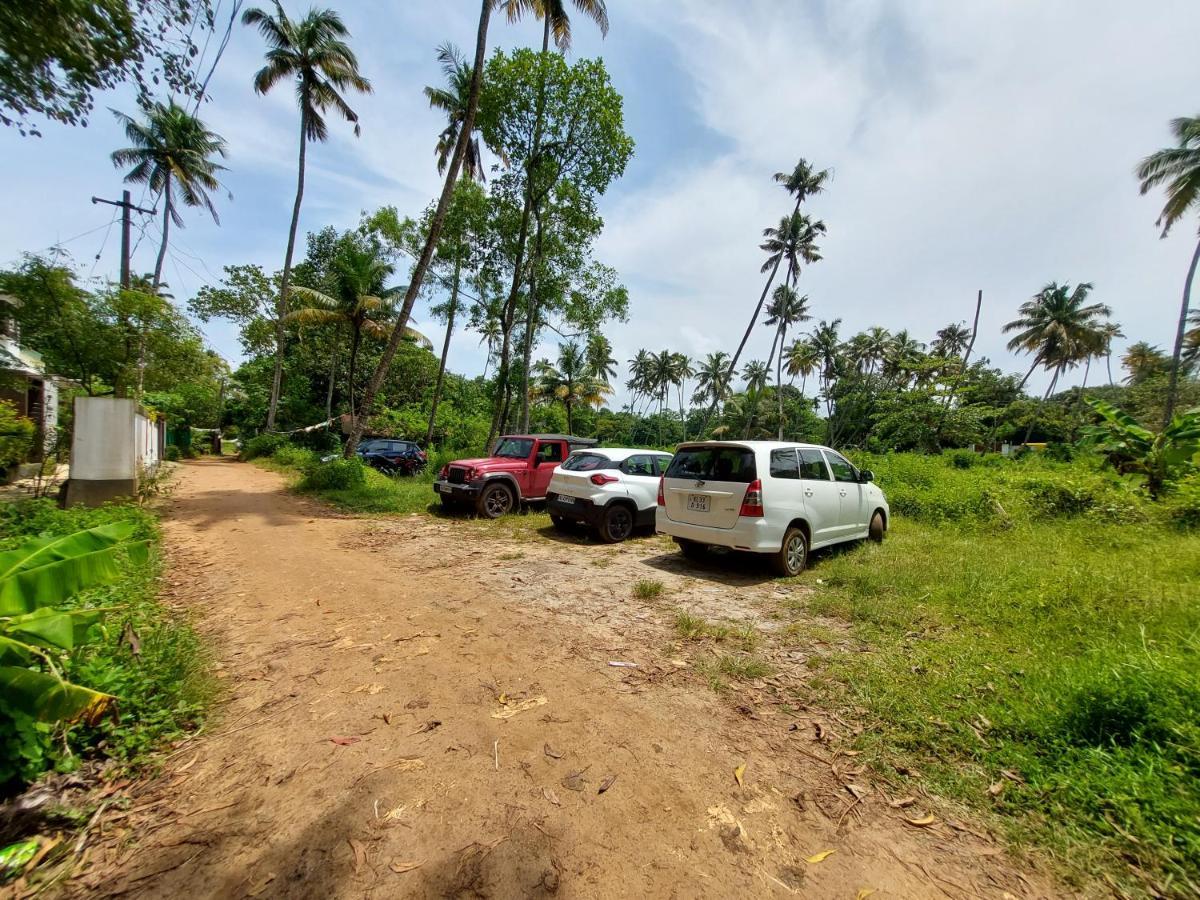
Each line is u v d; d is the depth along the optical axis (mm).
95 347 12242
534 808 2240
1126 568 5316
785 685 3395
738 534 5773
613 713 3047
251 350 30844
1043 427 46969
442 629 4352
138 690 2814
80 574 2562
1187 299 27156
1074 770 2359
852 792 2373
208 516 9523
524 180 16578
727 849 2031
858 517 7305
